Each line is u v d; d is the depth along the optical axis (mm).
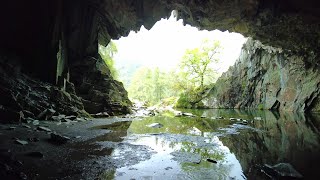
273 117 25281
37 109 15531
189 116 25250
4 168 6301
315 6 17250
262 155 8977
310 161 8141
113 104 24328
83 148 9391
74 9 23172
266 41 26438
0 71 15617
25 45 19828
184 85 50844
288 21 20109
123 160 7984
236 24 22812
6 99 13883
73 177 6332
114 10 24047
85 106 22125
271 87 41156
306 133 14148
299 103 35094
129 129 14562
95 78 24734
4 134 10539
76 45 24031
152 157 8461
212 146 10406
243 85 45344
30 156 7902
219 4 19359
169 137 12180
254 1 18531
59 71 20953
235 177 6676
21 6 19703
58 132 12297
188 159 8289
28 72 19109
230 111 35531
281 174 6637
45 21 20188
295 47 27781
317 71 32719
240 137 12594
